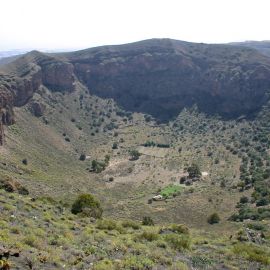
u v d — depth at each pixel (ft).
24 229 82.99
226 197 392.27
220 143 654.53
